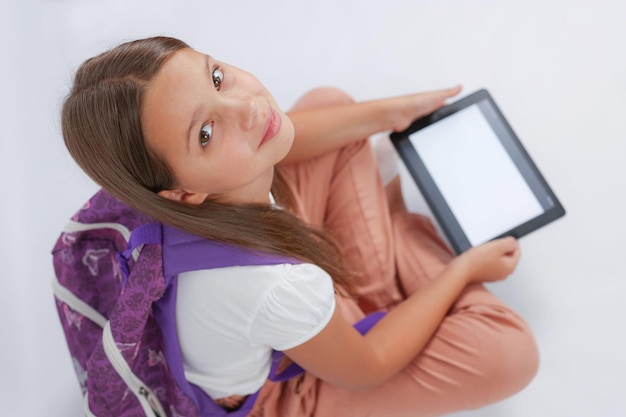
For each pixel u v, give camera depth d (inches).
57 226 54.0
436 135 47.6
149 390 37.1
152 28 59.8
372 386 39.0
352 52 58.6
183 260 31.7
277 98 57.7
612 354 46.3
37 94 57.6
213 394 37.7
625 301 47.6
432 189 46.8
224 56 59.1
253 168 31.8
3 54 59.5
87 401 36.5
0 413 47.9
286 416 41.3
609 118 53.1
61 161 55.8
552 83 55.1
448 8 58.8
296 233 34.9
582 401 45.2
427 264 47.1
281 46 59.2
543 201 45.6
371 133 47.4
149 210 31.2
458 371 41.4
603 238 49.7
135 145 29.4
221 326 33.0
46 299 51.9
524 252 50.6
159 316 34.0
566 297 48.6
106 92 29.0
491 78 56.2
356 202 47.5
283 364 40.5
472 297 43.9
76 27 60.1
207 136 30.2
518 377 41.6
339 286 44.2
